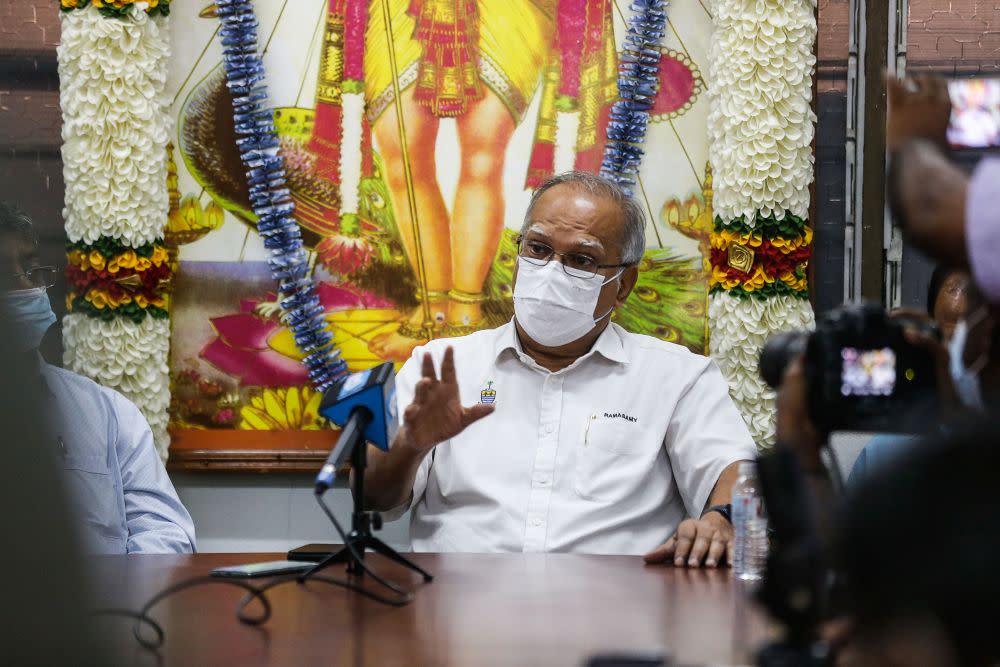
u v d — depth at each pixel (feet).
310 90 11.87
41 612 2.10
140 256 11.19
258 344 11.86
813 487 3.95
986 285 4.03
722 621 4.90
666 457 9.57
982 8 12.01
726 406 9.61
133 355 11.11
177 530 9.66
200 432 11.81
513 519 9.09
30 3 11.87
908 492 2.48
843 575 2.81
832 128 12.06
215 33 11.81
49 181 11.82
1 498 2.04
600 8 11.87
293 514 11.90
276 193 11.64
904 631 2.49
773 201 11.18
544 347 9.56
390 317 11.85
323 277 11.87
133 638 4.50
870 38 12.05
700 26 11.87
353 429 5.72
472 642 4.42
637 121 11.62
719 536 7.28
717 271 11.36
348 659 4.11
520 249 9.68
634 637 4.52
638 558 7.51
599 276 9.34
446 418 6.38
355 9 11.86
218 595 5.56
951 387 4.24
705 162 11.82
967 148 6.86
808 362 4.20
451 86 11.88
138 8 11.23
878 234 12.03
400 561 6.18
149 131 11.25
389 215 11.87
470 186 11.87
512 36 11.87
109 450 9.70
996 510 2.39
